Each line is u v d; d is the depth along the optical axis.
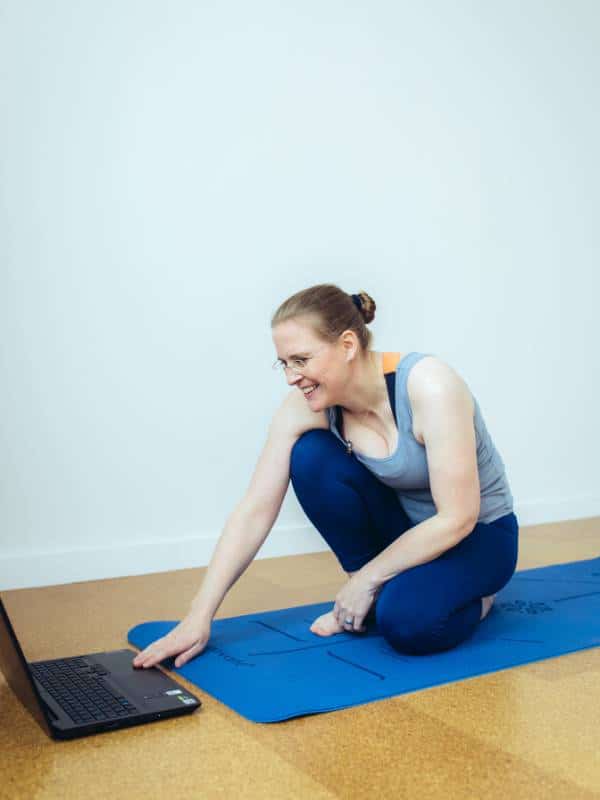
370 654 1.82
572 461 3.95
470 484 1.78
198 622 1.84
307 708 1.50
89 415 2.87
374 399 1.86
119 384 2.92
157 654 1.77
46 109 2.80
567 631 1.98
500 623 2.06
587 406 3.99
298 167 3.22
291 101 3.20
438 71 3.53
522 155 3.76
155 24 2.96
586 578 2.56
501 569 1.91
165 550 2.99
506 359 3.74
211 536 3.08
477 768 1.27
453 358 3.60
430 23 3.51
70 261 2.83
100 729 1.42
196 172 3.03
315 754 1.33
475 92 3.63
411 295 3.48
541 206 3.83
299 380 1.79
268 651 1.87
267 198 3.16
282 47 3.18
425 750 1.34
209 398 3.07
